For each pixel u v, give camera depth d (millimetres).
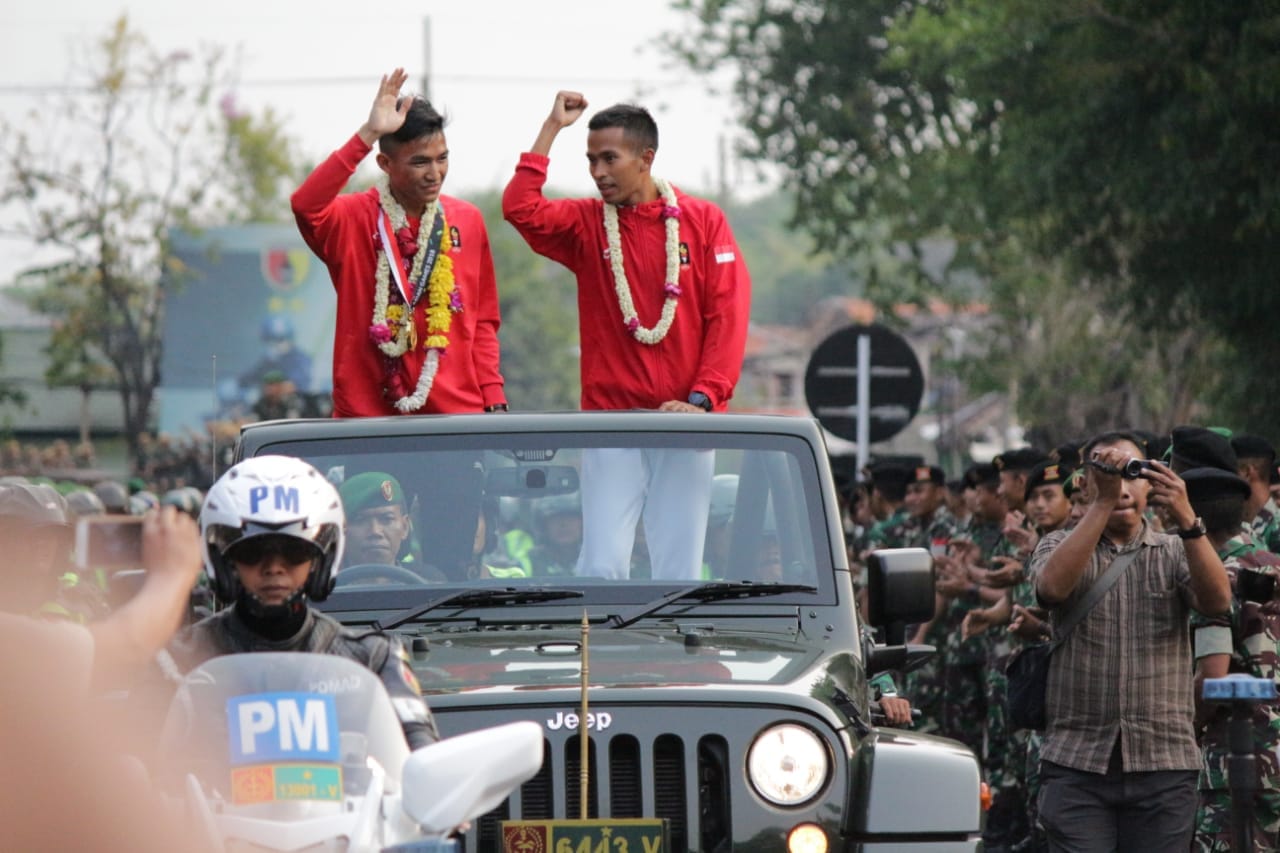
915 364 52219
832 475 20578
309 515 13719
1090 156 61781
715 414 20812
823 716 17078
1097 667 22453
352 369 23078
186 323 127000
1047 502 31859
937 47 80250
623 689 17000
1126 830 22594
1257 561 23859
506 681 17266
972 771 16875
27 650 11086
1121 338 96938
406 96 23000
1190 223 60281
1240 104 55750
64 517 20375
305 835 11898
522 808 16938
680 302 23375
